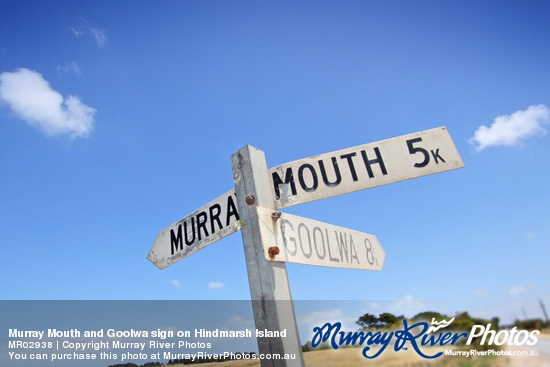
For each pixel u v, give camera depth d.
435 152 3.12
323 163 3.19
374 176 3.09
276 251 2.67
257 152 3.10
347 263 3.42
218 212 3.33
